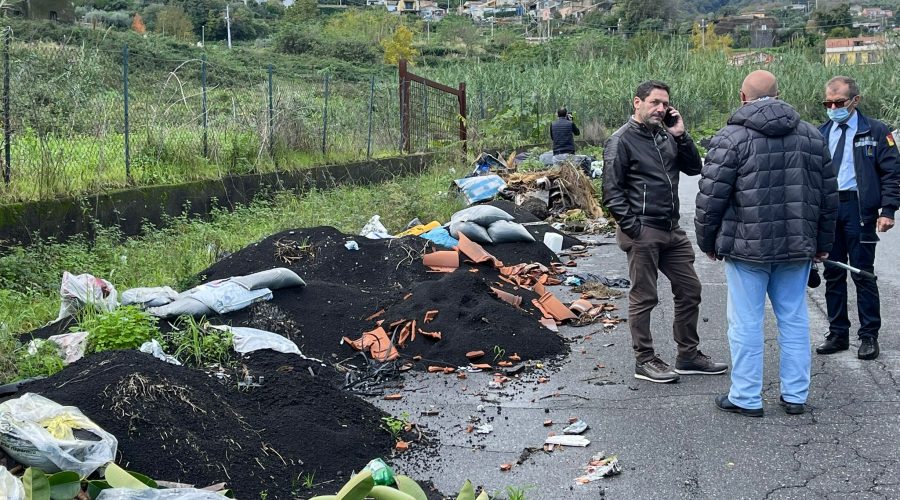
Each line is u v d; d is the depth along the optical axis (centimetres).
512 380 637
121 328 620
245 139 1375
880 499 429
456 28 8288
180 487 403
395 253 913
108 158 1099
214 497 369
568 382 628
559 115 2019
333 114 1741
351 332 718
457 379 641
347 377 632
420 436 531
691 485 454
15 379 568
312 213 1238
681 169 640
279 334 697
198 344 606
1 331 628
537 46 6681
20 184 941
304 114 1594
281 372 571
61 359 604
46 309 762
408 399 602
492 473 480
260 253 897
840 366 632
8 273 822
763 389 595
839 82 631
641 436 523
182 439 450
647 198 606
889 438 501
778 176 529
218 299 705
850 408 550
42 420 409
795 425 529
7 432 388
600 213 1475
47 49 1091
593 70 3956
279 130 1488
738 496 439
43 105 1023
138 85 1280
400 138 1958
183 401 478
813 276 600
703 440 512
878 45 3691
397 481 392
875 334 644
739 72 4088
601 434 529
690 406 569
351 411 538
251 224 1177
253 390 535
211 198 1213
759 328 543
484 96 3250
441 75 3659
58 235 941
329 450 486
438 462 496
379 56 6038
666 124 625
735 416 548
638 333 626
